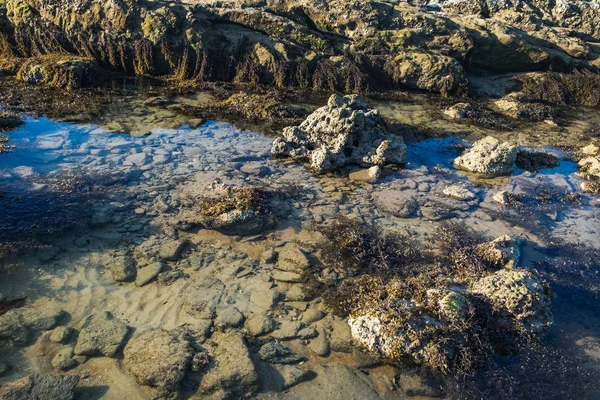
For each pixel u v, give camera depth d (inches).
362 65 703.7
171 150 434.3
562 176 459.2
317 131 453.1
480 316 250.2
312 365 225.5
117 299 255.4
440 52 735.1
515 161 477.7
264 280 278.4
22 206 320.5
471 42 744.3
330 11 726.5
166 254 290.4
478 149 462.6
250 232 320.8
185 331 237.3
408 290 261.1
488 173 450.6
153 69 645.3
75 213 320.5
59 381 202.8
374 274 290.5
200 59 644.7
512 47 770.2
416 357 228.4
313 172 422.9
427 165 460.4
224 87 634.8
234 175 398.3
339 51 709.3
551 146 537.0
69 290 257.6
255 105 548.7
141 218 324.5
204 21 658.2
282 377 217.8
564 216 384.8
